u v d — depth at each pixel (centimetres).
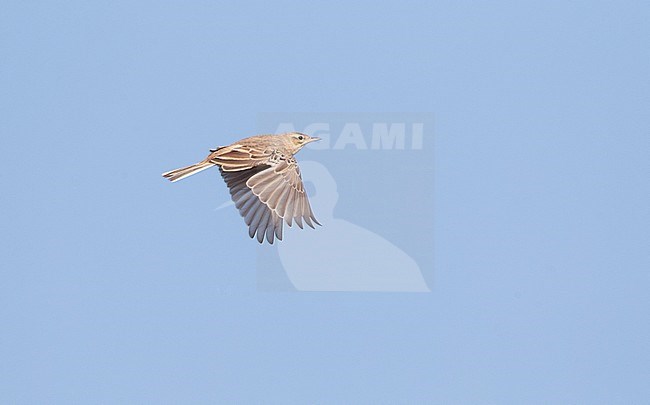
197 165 1173
